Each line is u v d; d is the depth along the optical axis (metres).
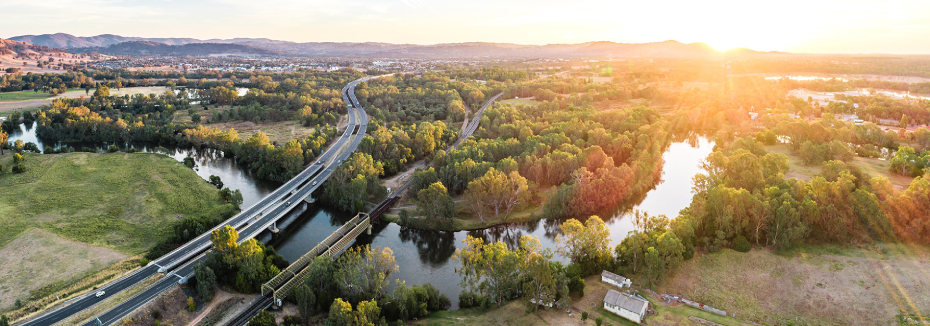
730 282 141.25
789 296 133.50
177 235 172.12
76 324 121.56
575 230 146.88
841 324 122.06
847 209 161.00
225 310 133.25
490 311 130.62
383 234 193.62
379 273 130.75
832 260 148.50
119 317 124.44
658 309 127.69
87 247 164.75
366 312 115.50
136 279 143.25
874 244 155.50
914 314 121.00
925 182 164.25
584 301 132.00
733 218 161.50
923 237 152.38
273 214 192.38
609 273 141.00
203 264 144.12
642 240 143.50
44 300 132.75
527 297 124.94
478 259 135.88
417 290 131.50
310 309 126.06
